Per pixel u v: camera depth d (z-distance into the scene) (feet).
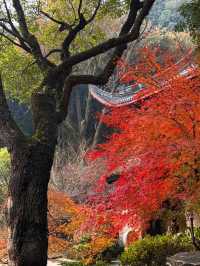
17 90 45.50
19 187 23.30
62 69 27.45
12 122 24.75
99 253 56.34
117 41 28.25
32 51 30.55
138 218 37.32
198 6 32.99
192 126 31.68
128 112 37.06
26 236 22.82
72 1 45.19
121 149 36.55
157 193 33.60
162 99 32.96
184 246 40.93
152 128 33.17
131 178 35.01
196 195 31.35
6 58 42.60
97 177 71.31
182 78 32.78
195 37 35.53
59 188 75.10
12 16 36.63
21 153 23.67
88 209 41.73
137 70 36.83
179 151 31.32
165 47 100.53
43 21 46.32
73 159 93.15
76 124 132.87
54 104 26.18
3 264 53.36
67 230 54.85
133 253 42.91
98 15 42.32
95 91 78.38
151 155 33.19
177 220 40.96
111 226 44.45
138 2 31.12
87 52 27.84
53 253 58.90
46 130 24.71
